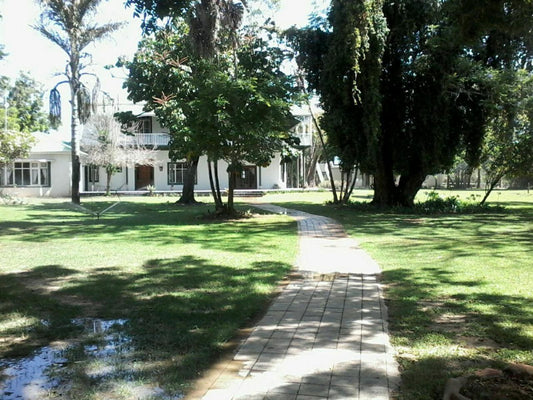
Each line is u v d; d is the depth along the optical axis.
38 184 34.81
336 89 19.16
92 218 17.02
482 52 19.78
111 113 31.81
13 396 3.32
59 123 26.34
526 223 14.95
